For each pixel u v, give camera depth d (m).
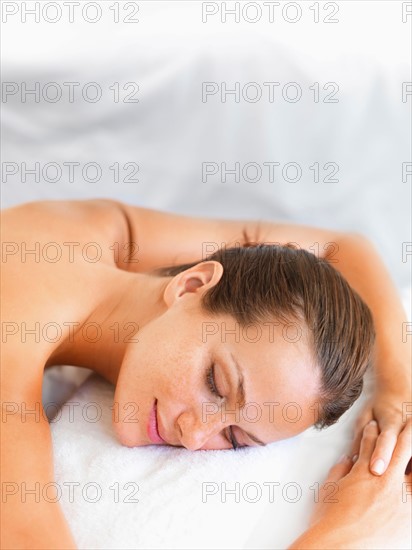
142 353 0.93
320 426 0.98
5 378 0.92
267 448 0.94
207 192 1.40
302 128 1.42
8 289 0.99
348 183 1.39
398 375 1.07
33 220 1.12
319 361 0.90
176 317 0.95
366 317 0.98
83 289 1.04
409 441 0.97
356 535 0.84
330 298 0.94
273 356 0.88
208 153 1.40
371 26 1.46
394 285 1.23
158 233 1.26
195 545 0.77
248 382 0.88
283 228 1.31
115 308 1.05
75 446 0.89
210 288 0.96
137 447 0.91
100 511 0.80
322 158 1.40
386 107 1.42
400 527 0.86
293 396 0.89
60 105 1.38
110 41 1.42
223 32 1.45
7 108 1.37
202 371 0.90
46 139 1.37
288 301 0.91
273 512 0.85
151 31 1.44
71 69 1.39
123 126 1.40
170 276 1.08
